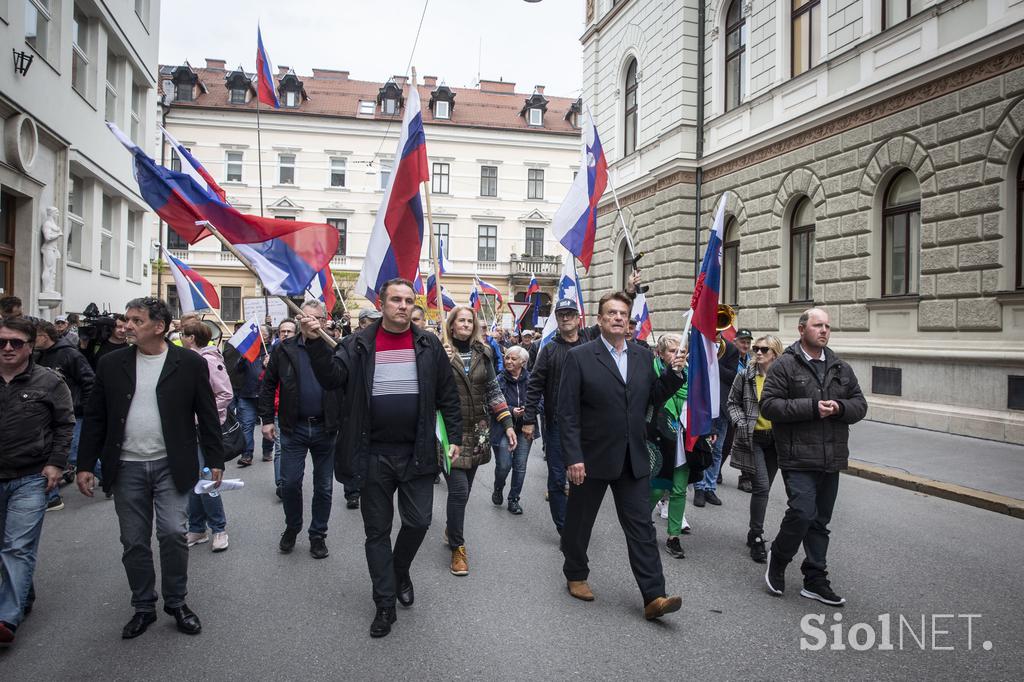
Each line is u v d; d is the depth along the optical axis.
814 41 13.80
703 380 5.11
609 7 22.20
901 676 3.44
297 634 3.89
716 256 5.16
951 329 10.71
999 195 10.01
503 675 3.42
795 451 4.45
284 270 4.41
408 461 4.01
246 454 9.07
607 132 22.36
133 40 17.22
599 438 4.22
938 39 10.91
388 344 4.10
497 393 5.42
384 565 3.93
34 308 11.86
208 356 5.42
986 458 8.77
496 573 4.97
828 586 4.42
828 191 13.14
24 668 3.48
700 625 4.05
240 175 42.16
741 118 15.92
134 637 3.84
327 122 42.84
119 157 16.66
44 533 5.87
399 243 5.27
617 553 5.44
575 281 7.30
